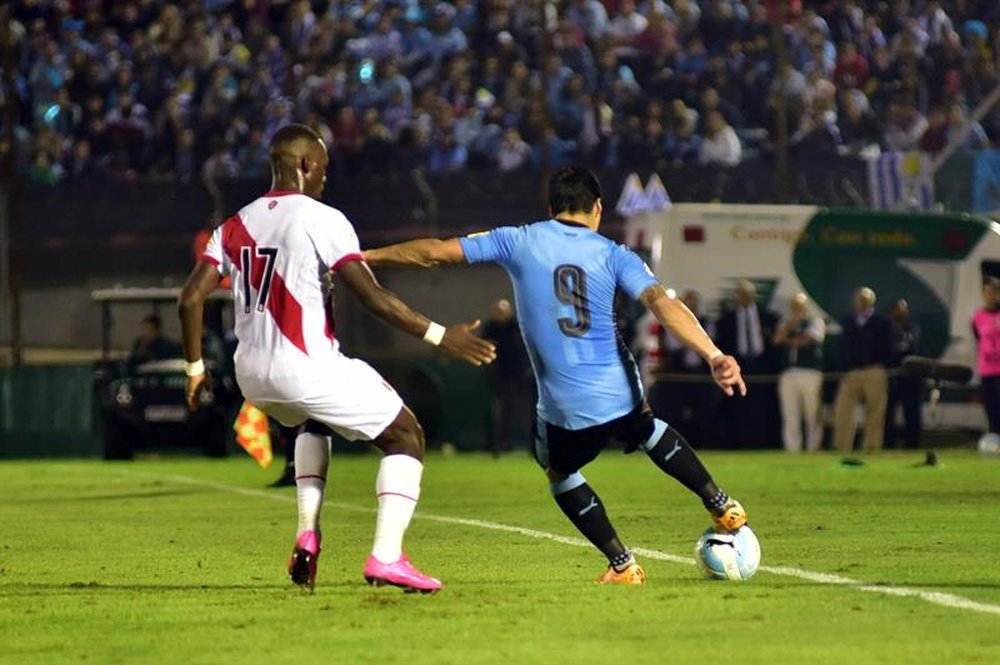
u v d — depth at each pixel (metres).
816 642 18.70
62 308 76.06
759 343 70.00
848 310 71.31
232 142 87.50
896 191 76.88
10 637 20.05
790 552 28.75
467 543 31.33
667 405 69.81
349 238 22.19
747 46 92.06
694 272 69.94
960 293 72.06
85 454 74.62
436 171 74.75
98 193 75.56
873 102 94.00
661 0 96.31
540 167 74.94
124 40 97.50
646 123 85.56
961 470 54.12
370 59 91.88
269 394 22.39
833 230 71.06
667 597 22.47
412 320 21.94
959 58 95.31
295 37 95.12
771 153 82.00
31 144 88.38
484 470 57.59
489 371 73.06
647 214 70.88
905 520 35.44
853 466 56.25
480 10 93.56
